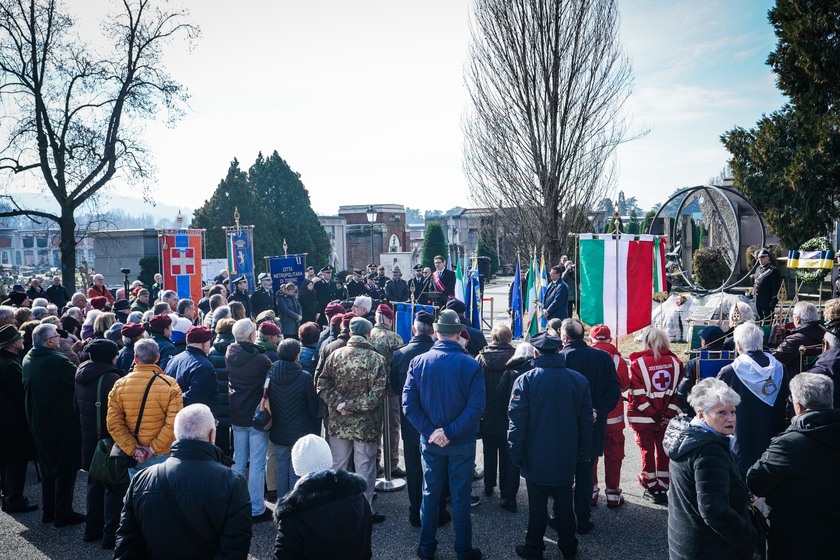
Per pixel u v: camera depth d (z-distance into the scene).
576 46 17.27
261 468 5.79
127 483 5.04
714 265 19.48
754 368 4.63
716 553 3.19
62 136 20.50
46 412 5.57
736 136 22.47
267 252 30.42
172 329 7.32
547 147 17.72
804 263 14.26
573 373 4.83
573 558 4.89
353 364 5.52
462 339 6.30
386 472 6.70
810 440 3.25
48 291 16.81
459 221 55.62
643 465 6.04
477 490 6.55
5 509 6.12
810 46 21.03
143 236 25.73
